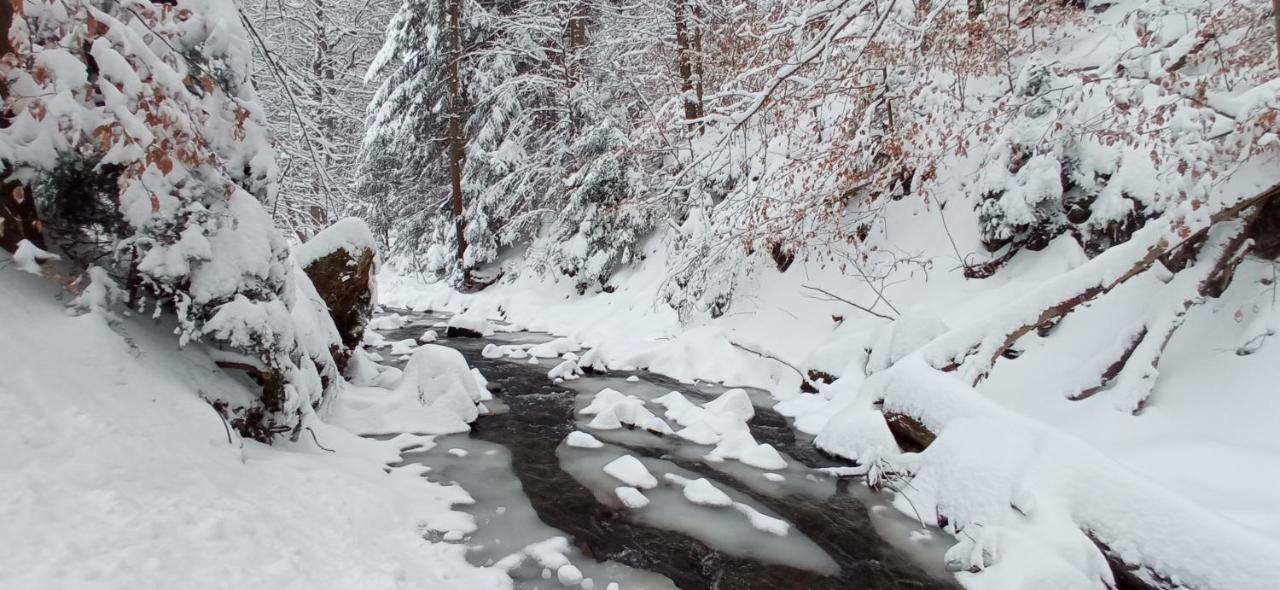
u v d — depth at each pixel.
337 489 3.73
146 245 3.35
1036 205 6.63
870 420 5.41
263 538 2.69
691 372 8.70
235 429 3.74
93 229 3.47
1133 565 3.14
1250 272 4.59
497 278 17.38
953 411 4.52
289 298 4.33
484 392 7.39
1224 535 2.87
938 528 4.19
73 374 2.87
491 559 3.62
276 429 4.20
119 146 3.11
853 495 4.85
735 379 8.37
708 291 10.29
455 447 5.61
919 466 4.58
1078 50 8.27
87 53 3.21
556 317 13.55
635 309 12.16
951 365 5.23
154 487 2.60
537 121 17.94
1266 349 4.14
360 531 3.38
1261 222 4.50
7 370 2.61
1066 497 3.54
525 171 16.39
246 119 3.99
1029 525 3.51
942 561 3.82
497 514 4.27
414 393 6.45
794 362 8.17
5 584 1.78
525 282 15.98
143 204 3.28
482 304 15.77
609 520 4.31
